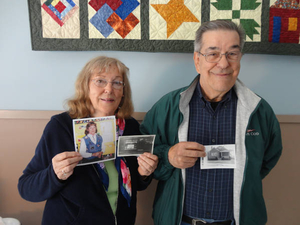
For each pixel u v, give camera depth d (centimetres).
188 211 119
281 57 159
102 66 107
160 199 128
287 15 149
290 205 171
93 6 147
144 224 173
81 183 105
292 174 168
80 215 102
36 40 147
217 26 106
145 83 160
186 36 151
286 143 165
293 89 162
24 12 150
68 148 106
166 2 148
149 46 151
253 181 116
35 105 159
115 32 149
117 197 112
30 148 161
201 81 118
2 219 141
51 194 99
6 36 151
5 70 154
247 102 117
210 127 119
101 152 107
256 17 149
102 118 106
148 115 131
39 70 156
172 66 158
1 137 159
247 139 116
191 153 106
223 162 113
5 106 158
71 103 113
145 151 111
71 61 156
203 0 148
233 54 107
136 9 148
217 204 115
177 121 119
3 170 162
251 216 117
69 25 148
